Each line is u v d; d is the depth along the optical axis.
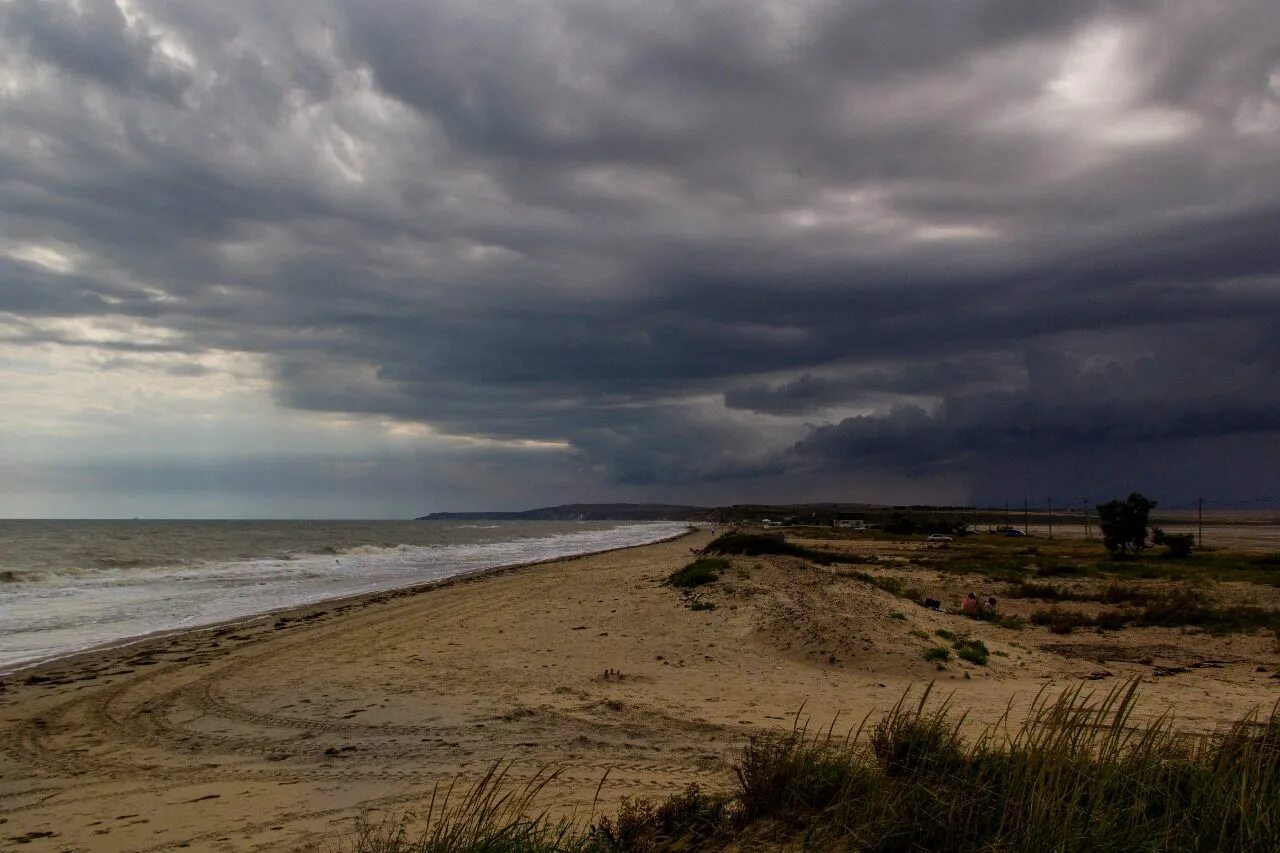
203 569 39.19
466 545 75.81
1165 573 32.41
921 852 4.34
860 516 164.88
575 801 6.33
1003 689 10.98
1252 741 5.04
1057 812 4.24
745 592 20.03
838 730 8.60
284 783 7.17
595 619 18.02
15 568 36.09
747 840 4.87
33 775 7.60
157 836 5.93
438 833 5.05
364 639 16.06
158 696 11.08
